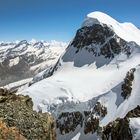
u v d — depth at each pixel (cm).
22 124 3084
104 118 17588
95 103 19162
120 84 18988
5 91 4128
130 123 7888
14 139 2769
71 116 18988
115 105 17950
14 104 3447
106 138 8556
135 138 7431
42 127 3272
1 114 3066
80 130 18238
